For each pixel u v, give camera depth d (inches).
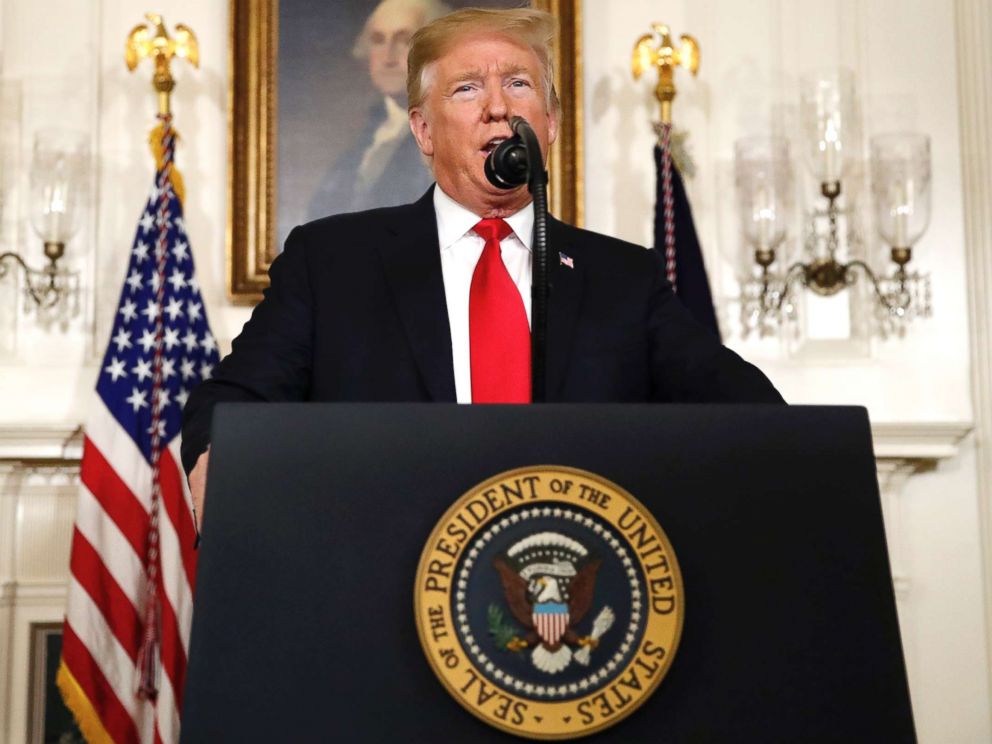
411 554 45.7
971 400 173.9
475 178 83.0
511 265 84.3
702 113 179.2
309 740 43.8
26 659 163.5
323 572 45.4
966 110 178.2
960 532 170.9
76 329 170.4
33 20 175.5
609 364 77.7
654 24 171.9
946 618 169.3
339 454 46.5
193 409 71.1
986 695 167.6
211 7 177.9
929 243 176.9
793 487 47.4
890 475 169.5
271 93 174.4
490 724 43.9
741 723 44.9
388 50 176.7
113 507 153.6
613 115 179.0
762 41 180.4
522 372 77.0
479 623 44.8
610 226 177.2
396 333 78.0
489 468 46.6
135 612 151.6
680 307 82.4
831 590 46.5
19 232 171.8
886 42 180.1
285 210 173.2
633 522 45.9
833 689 45.5
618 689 44.5
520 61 84.4
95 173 173.2
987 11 179.2
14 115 173.3
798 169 178.1
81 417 168.2
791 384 174.7
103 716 148.9
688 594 46.1
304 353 78.5
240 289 170.1
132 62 167.5
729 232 177.6
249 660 44.4
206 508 45.8
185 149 174.9
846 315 176.2
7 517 165.0
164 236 160.2
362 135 175.2
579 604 45.1
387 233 83.4
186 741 43.6
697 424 47.6
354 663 44.6
